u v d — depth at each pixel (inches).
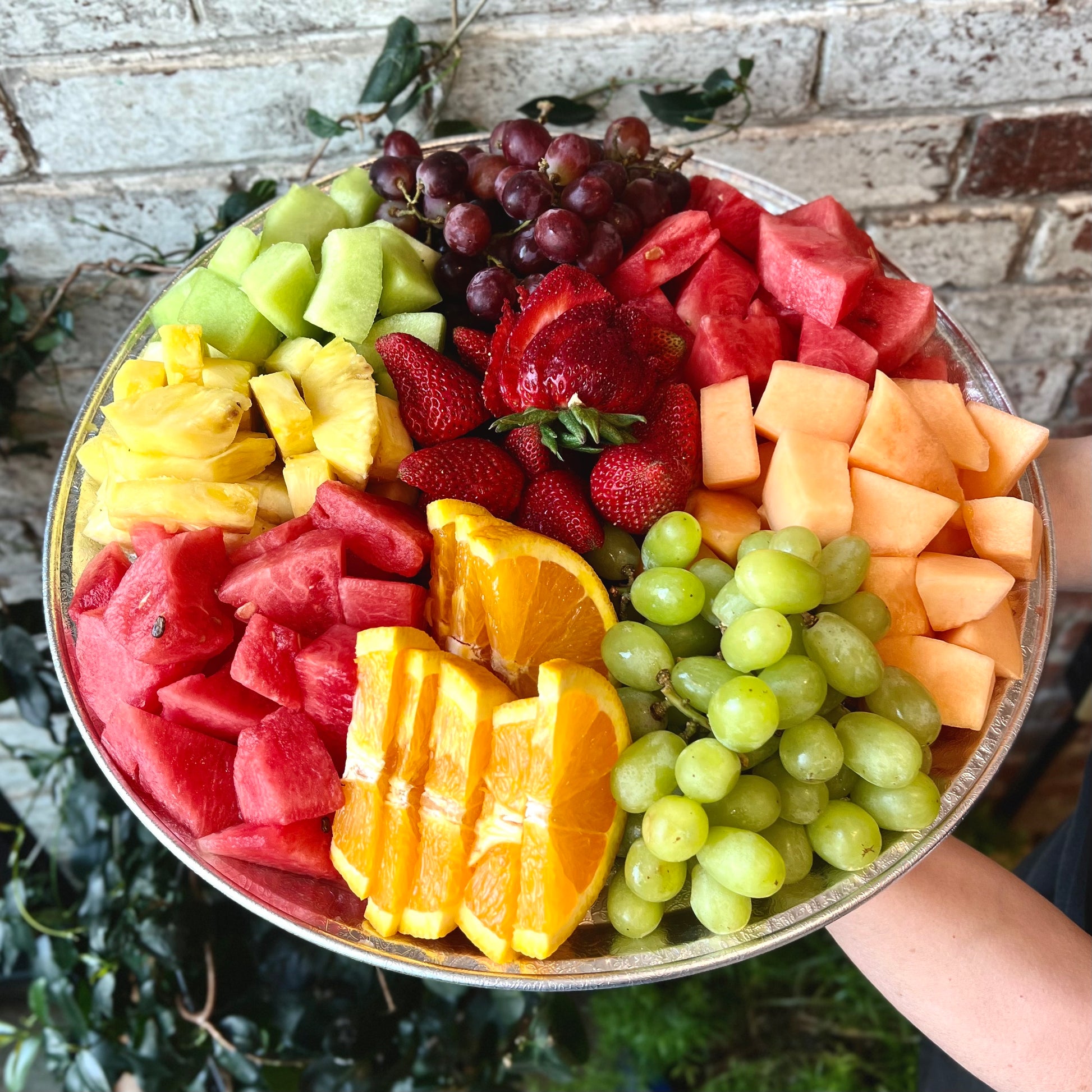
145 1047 51.3
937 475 32.7
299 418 33.4
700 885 27.5
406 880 28.3
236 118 43.6
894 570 31.5
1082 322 55.1
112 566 34.0
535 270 37.3
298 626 32.5
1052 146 47.2
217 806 30.4
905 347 36.4
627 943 28.0
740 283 37.5
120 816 53.7
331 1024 52.3
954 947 30.5
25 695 51.4
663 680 29.1
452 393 34.2
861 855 27.5
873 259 39.1
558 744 26.6
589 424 32.1
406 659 28.6
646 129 39.4
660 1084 63.2
